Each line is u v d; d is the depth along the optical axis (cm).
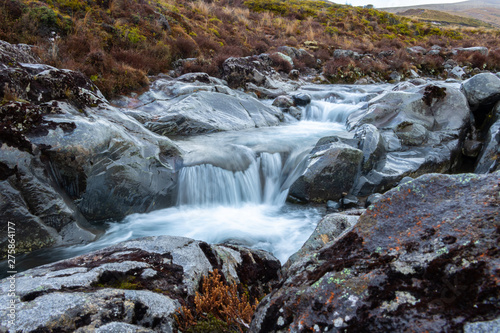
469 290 142
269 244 571
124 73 1173
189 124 1038
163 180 679
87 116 651
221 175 746
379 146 805
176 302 261
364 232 194
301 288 186
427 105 931
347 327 156
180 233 597
